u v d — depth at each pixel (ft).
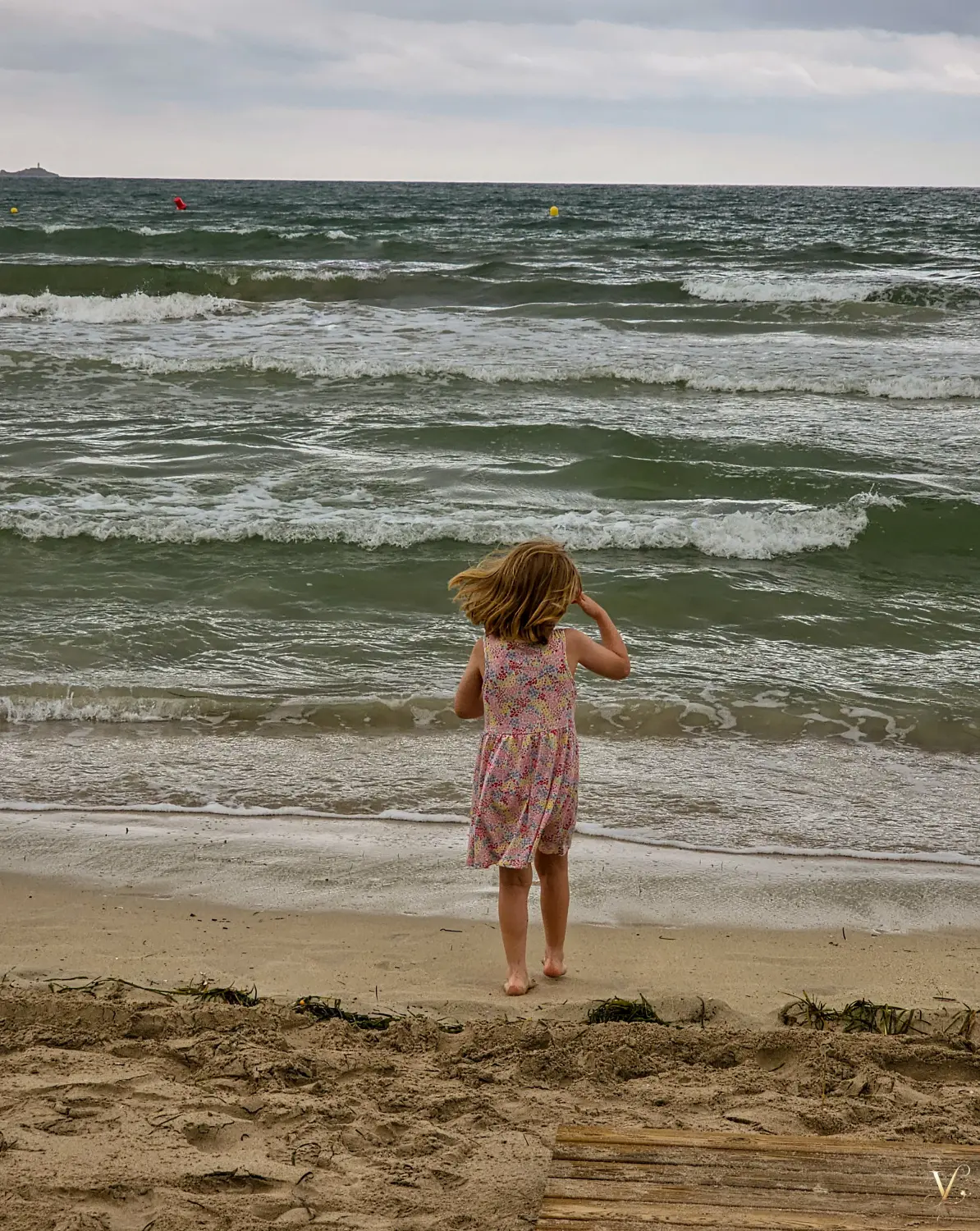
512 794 11.93
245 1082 9.62
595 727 20.89
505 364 55.06
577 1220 6.76
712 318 74.74
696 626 26.13
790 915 14.57
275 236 108.88
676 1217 6.77
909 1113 9.20
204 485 35.45
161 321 69.05
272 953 13.24
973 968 13.20
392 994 12.17
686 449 40.73
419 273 85.05
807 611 27.17
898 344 65.41
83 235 106.83
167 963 12.87
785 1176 7.25
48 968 12.63
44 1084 9.34
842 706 21.89
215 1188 7.91
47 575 28.30
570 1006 11.78
